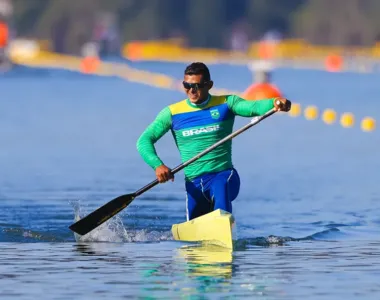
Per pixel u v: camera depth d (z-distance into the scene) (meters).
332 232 40.91
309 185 56.22
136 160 68.44
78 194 52.59
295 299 28.23
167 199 50.88
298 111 112.38
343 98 133.50
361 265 33.22
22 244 38.22
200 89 39.12
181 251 36.38
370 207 48.09
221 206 38.97
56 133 88.56
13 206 48.50
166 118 39.56
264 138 84.31
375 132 89.12
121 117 105.69
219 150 39.59
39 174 61.19
